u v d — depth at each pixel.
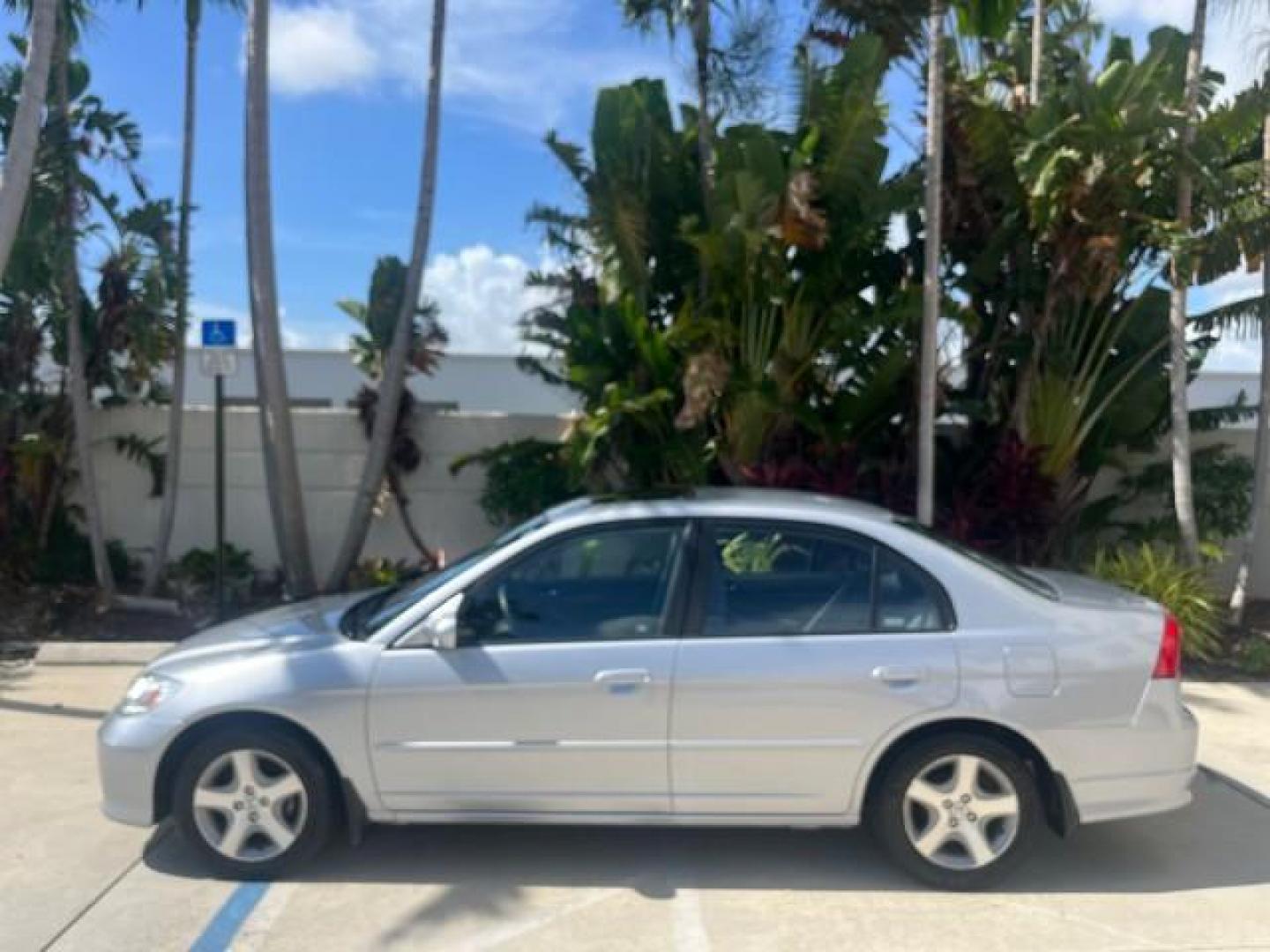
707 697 4.60
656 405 9.89
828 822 4.68
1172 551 10.07
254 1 9.48
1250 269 9.70
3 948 4.17
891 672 4.59
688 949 4.19
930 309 9.01
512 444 11.13
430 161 10.21
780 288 9.73
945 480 11.23
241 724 4.75
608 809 4.68
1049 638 4.66
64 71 9.85
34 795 5.79
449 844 5.17
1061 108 9.48
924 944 4.23
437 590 4.85
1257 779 6.21
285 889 4.68
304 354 19.67
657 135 10.64
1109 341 10.62
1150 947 4.23
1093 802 4.63
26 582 10.66
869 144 9.59
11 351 10.74
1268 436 10.23
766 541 4.86
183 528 11.41
